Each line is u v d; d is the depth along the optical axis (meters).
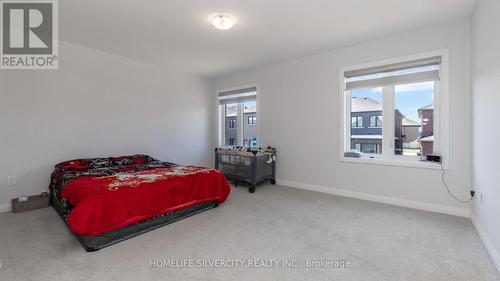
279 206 3.30
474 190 2.63
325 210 3.12
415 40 3.11
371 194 3.54
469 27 2.77
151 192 2.56
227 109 5.60
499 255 1.81
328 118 3.93
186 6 2.51
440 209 3.00
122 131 4.19
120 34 3.22
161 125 4.74
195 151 5.35
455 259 1.95
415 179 3.17
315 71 4.04
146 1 2.42
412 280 1.69
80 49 3.68
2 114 3.09
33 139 3.31
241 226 2.63
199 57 4.18
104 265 1.89
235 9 2.57
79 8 2.56
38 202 3.15
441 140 2.98
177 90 5.00
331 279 1.72
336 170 3.87
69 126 3.61
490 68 2.04
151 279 1.72
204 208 3.15
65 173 3.05
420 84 3.23
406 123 3.36
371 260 1.95
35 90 3.31
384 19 2.81
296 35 3.25
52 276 1.74
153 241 2.30
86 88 3.76
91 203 2.14
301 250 2.12
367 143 3.70
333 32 3.16
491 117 2.02
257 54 4.02
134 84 4.32
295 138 4.34
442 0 2.42
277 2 2.44
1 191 3.09
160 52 3.94
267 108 4.71
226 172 4.72
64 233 2.45
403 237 2.35
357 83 3.64
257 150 4.25
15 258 1.98
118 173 3.11
